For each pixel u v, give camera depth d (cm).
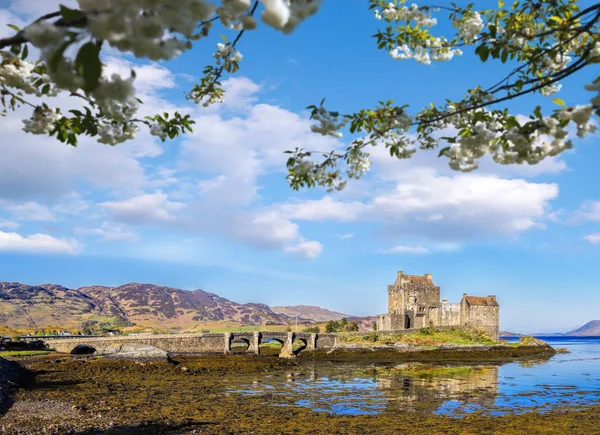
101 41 367
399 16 954
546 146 564
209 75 830
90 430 2844
